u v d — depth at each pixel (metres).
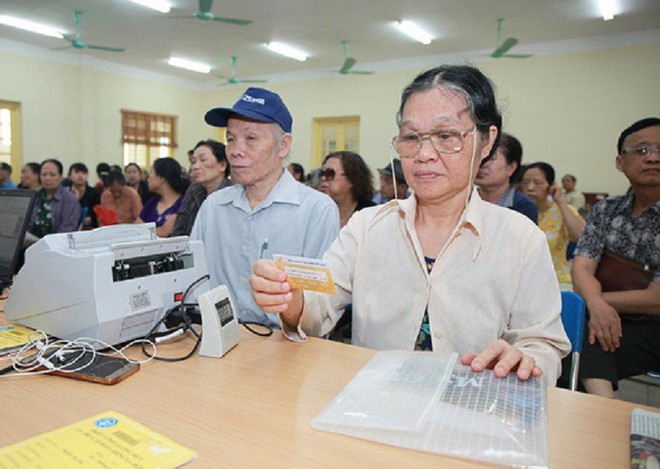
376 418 0.70
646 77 6.70
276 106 1.61
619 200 1.95
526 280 1.06
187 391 0.81
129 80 9.35
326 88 9.32
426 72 1.06
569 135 7.27
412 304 1.12
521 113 7.57
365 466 0.60
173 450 0.62
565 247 2.93
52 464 0.58
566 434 0.69
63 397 0.77
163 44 7.77
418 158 1.02
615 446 0.67
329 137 9.62
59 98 8.41
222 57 8.54
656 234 1.79
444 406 0.73
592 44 7.00
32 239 2.30
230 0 5.79
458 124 1.00
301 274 0.94
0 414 0.71
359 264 1.20
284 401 0.77
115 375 0.83
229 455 0.62
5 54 7.66
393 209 1.21
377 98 8.80
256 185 1.69
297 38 7.30
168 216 3.41
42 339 1.01
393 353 0.98
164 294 1.10
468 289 1.07
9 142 7.96
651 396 2.61
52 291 1.01
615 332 1.69
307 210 1.69
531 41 7.27
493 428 0.67
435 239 1.14
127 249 1.01
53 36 7.29
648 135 1.75
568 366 1.60
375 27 6.70
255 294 1.00
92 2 5.99
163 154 10.17
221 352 0.97
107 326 0.96
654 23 6.35
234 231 1.73
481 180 2.23
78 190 5.64
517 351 0.88
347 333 2.36
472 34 6.93
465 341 1.07
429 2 5.71
